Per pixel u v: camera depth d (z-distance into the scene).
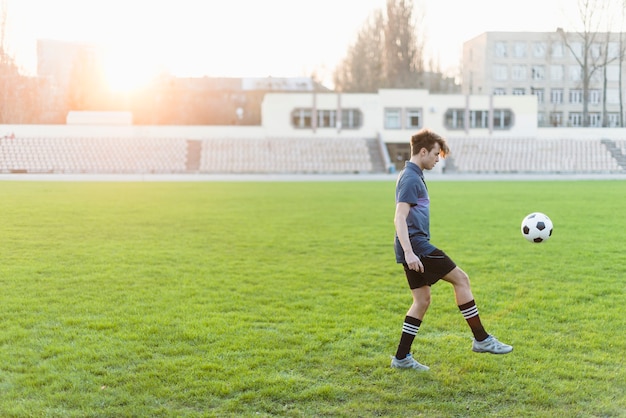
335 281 8.57
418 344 5.70
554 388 4.62
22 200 21.50
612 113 78.38
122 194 25.23
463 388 4.62
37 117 68.62
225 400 4.38
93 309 6.85
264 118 53.00
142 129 51.31
